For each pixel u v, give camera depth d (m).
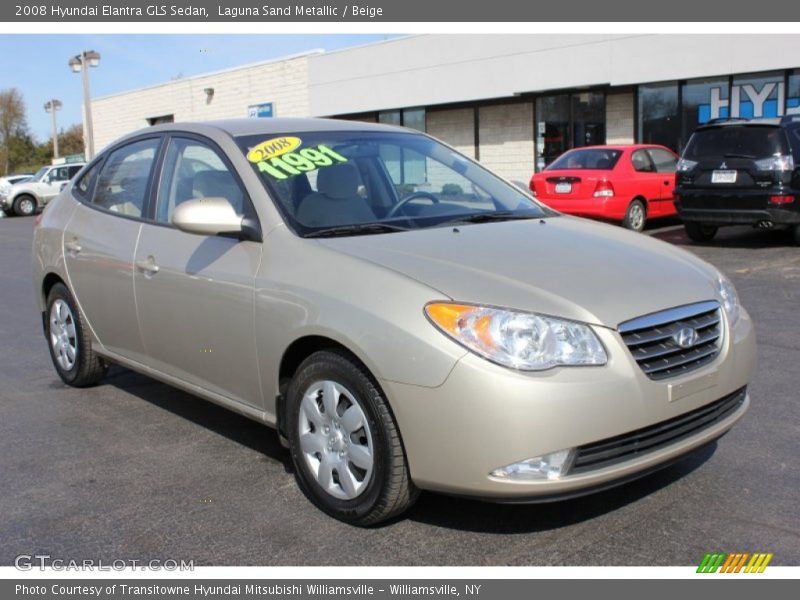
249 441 4.50
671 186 13.68
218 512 3.62
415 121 23.84
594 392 2.95
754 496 3.62
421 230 3.81
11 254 14.56
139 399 5.32
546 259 3.42
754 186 10.43
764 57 15.82
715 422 3.44
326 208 3.93
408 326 3.05
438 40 21.70
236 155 4.12
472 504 3.61
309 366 3.48
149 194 4.66
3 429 4.80
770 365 5.58
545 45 19.30
